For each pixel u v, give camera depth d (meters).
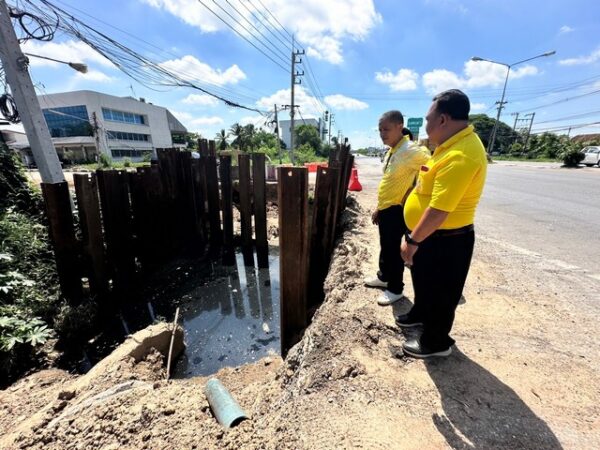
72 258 4.70
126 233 5.74
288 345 3.77
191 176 7.52
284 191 3.29
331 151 6.77
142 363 3.42
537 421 1.76
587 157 21.25
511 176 15.17
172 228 7.42
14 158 6.03
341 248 5.02
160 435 1.91
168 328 4.05
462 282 1.96
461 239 1.87
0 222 4.77
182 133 59.97
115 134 40.72
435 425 1.75
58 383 3.35
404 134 2.91
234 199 9.88
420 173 2.02
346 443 1.65
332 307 3.17
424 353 2.25
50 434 2.00
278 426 1.83
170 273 6.84
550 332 2.61
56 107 37.81
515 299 3.16
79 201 4.71
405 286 3.48
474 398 1.93
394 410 1.86
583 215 6.76
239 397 2.67
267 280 6.57
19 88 4.63
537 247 4.72
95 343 4.44
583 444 1.62
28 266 4.81
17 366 3.61
